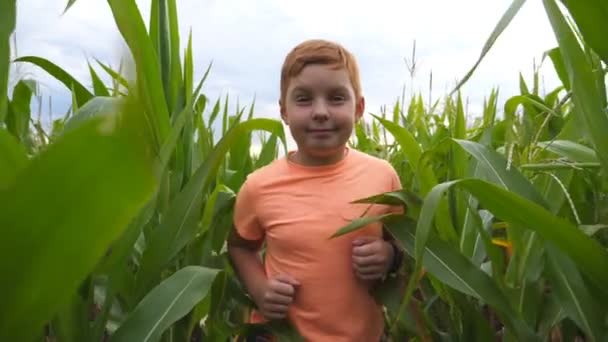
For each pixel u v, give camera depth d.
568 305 0.99
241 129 1.20
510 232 1.10
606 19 0.79
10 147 0.41
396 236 1.11
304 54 1.34
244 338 1.43
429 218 0.88
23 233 0.36
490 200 0.89
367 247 1.29
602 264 0.88
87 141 0.32
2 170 0.39
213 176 1.18
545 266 1.03
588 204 1.33
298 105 1.35
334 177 1.39
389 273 1.35
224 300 1.42
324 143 1.34
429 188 1.27
